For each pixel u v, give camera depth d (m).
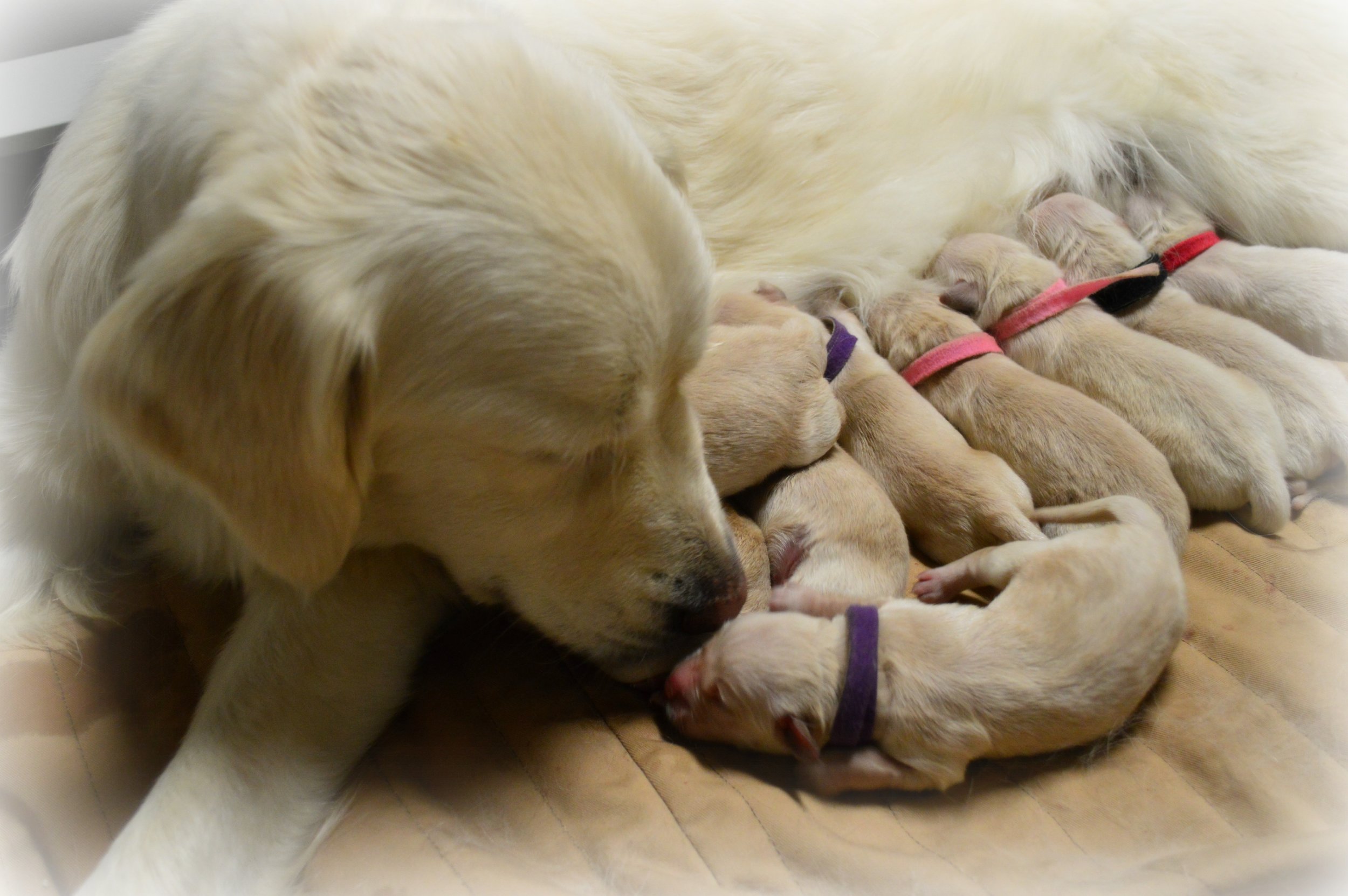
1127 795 1.39
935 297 2.14
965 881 1.25
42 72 2.29
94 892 1.14
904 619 1.47
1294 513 1.81
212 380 1.15
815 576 1.65
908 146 2.28
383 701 1.47
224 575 1.57
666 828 1.32
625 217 1.17
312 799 1.35
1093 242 2.21
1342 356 2.06
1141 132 2.49
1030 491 1.81
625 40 1.99
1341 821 1.33
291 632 1.43
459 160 1.13
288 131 1.13
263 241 1.10
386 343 1.18
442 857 1.28
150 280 1.14
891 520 1.70
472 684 1.54
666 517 1.38
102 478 1.62
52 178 1.61
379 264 1.13
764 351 1.75
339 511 1.22
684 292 1.23
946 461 1.76
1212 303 2.20
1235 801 1.37
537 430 1.20
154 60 1.50
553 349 1.15
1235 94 2.46
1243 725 1.46
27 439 1.61
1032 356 2.03
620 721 1.49
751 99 2.09
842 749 1.42
